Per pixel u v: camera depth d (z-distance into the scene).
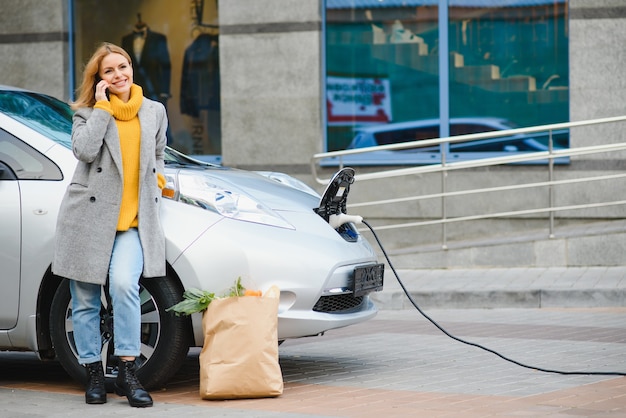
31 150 7.30
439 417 6.12
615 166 13.95
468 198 14.44
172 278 6.94
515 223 14.27
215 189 7.11
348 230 7.86
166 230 6.88
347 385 7.30
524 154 13.38
